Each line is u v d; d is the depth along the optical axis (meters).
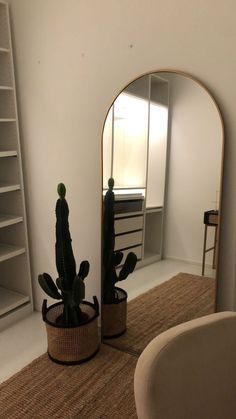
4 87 2.12
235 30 1.44
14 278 2.53
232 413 0.83
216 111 1.53
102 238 1.99
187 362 0.75
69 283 1.81
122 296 1.99
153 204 1.83
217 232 1.62
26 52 2.11
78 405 1.53
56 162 2.14
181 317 1.81
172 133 1.70
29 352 1.97
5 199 2.41
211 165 1.60
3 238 2.50
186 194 1.72
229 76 1.48
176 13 1.56
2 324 2.25
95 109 1.91
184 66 1.59
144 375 0.69
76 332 1.78
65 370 1.78
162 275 1.87
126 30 1.72
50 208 2.25
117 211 1.94
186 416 0.74
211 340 0.80
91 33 1.83
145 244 1.89
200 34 1.52
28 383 1.68
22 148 2.28
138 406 0.70
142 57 1.70
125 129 1.83
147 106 1.74
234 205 1.57
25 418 1.46
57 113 2.07
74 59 1.92
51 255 2.33
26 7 2.04
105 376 1.73
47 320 1.85
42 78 2.08
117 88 1.81
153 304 1.91
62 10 1.91
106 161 1.91
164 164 1.76
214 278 1.66
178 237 1.79
